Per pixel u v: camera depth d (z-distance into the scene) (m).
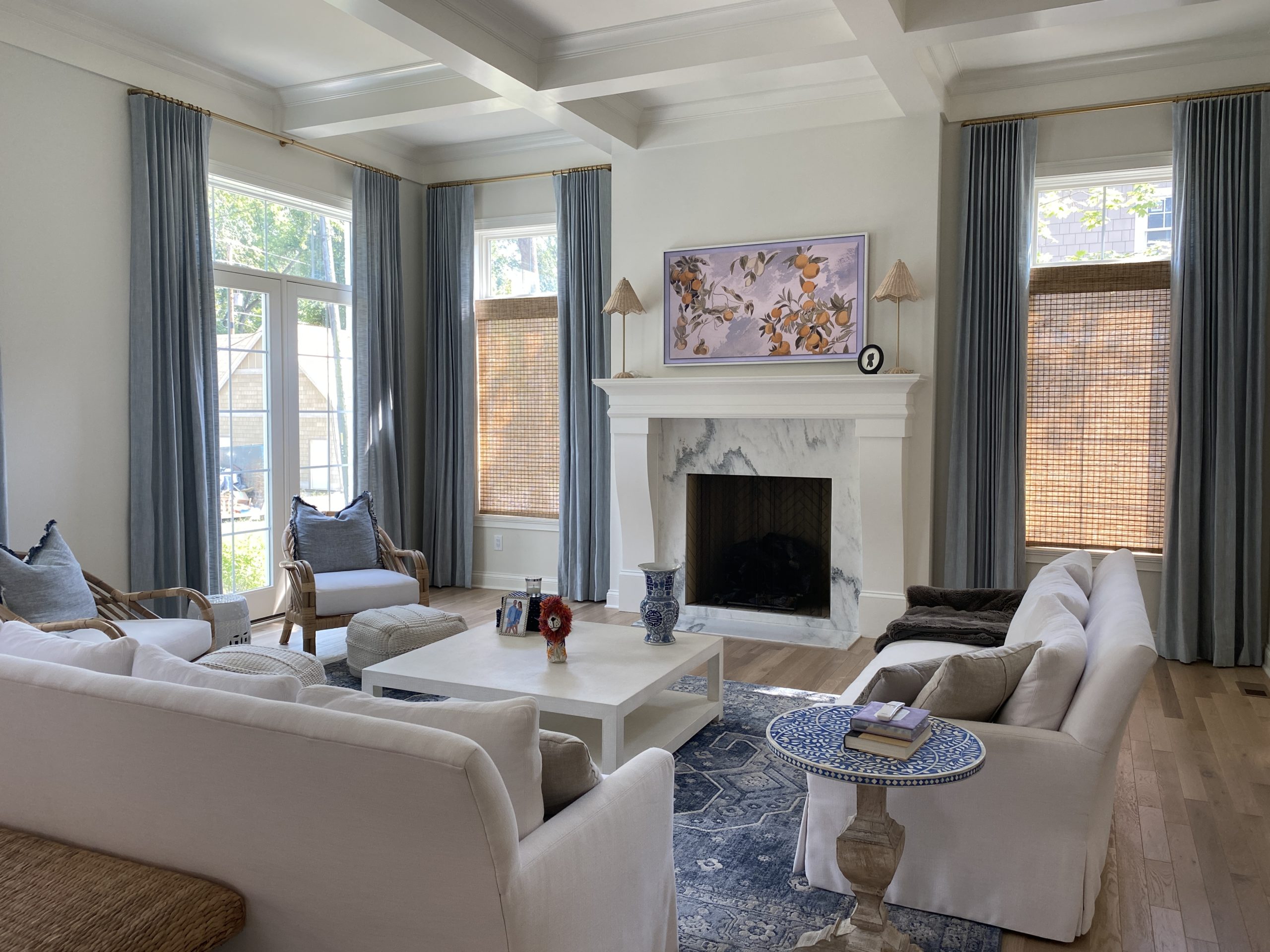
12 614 3.52
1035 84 5.16
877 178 5.34
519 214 6.66
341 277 6.35
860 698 2.52
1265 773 3.44
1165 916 2.45
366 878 1.61
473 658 3.67
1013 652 2.46
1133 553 5.23
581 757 1.85
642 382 5.77
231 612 4.42
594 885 1.79
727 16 4.32
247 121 5.41
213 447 5.12
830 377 5.25
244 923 1.75
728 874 2.67
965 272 5.30
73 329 4.54
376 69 5.14
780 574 6.04
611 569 6.26
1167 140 4.99
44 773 1.92
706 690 4.43
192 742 1.71
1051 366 5.36
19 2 4.20
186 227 4.96
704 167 5.77
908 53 4.27
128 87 4.74
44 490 4.45
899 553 5.35
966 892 2.42
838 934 2.21
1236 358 4.83
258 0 4.30
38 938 1.56
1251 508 4.82
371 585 4.95
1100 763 2.27
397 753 1.52
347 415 6.41
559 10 4.32
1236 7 4.38
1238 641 4.94
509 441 6.86
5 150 4.24
